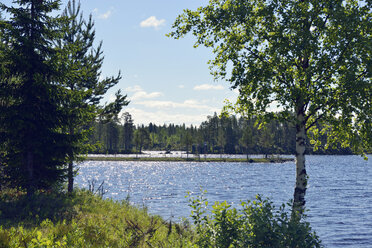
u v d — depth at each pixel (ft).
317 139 43.70
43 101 50.16
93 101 71.41
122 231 32.78
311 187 169.68
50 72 51.96
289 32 35.17
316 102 33.78
